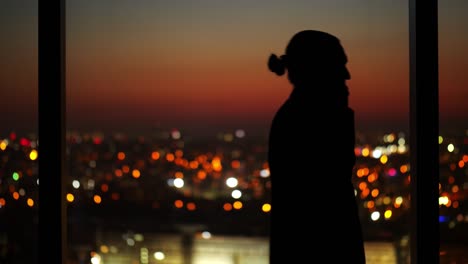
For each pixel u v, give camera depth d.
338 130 2.08
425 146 2.39
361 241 2.09
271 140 2.09
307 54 2.09
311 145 2.05
